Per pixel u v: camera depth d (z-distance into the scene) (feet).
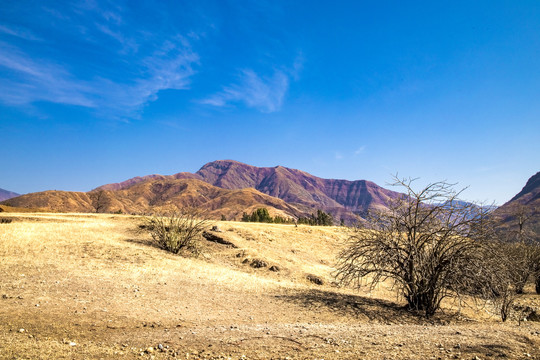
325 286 57.47
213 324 26.86
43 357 16.46
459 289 35.40
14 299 27.91
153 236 68.49
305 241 101.30
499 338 21.47
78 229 69.10
